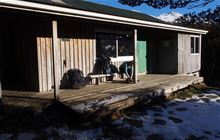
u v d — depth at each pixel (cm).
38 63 668
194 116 626
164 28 938
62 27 721
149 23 823
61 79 730
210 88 996
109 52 911
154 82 871
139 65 1105
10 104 525
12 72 743
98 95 629
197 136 511
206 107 708
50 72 699
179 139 491
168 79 955
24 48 697
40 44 671
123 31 971
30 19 665
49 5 503
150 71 1177
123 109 600
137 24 781
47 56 690
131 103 611
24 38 693
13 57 733
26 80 707
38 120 488
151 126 539
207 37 1557
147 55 1151
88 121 514
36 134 452
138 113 614
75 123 509
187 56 1203
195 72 1316
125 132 496
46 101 550
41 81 677
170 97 785
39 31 666
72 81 720
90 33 812
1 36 748
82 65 790
